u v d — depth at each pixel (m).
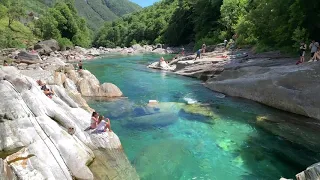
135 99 19.02
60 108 12.15
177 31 75.25
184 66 30.66
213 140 12.47
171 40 77.56
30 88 11.38
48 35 67.94
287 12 24.86
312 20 22.50
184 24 73.88
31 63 30.27
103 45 128.88
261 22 29.16
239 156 11.08
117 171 9.59
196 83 24.52
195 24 63.66
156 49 69.94
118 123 14.34
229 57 29.58
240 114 15.67
